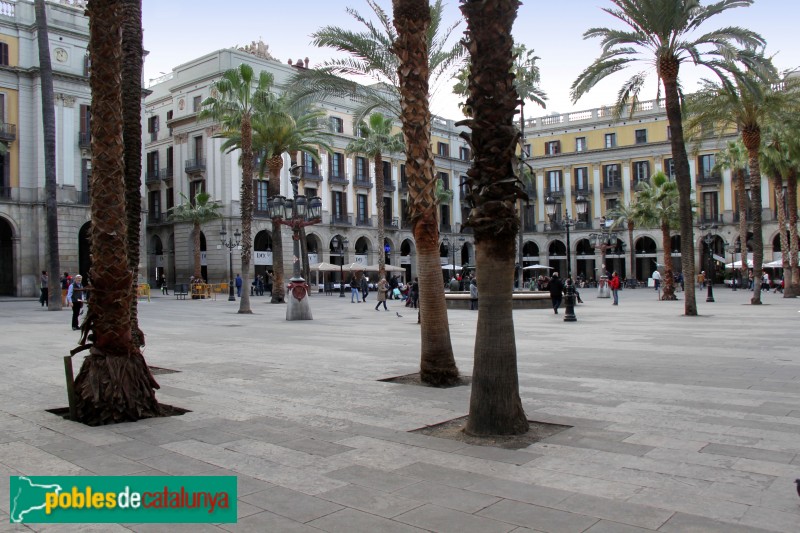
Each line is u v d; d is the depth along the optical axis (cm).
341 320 2033
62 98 4050
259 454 497
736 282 4800
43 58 2581
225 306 2988
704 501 383
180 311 2577
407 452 500
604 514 364
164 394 755
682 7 1872
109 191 638
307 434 560
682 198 2009
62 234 4016
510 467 457
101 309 630
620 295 3966
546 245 6400
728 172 5594
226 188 4662
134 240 902
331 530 347
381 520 360
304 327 1755
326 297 4097
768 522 349
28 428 591
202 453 501
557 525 349
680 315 2048
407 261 6159
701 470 445
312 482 428
